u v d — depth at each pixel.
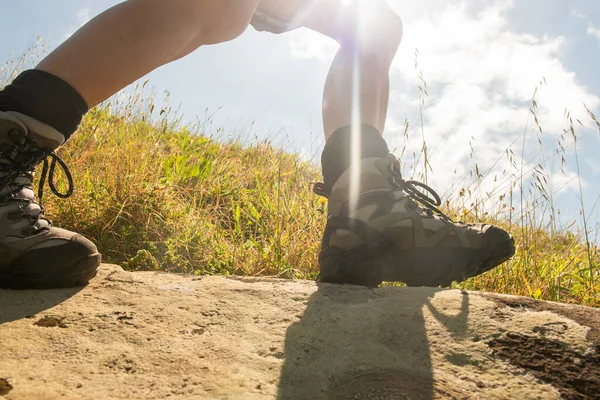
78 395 0.76
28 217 1.18
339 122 1.40
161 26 1.15
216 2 1.18
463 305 1.12
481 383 0.85
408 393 0.81
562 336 0.98
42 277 1.17
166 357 0.89
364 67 1.45
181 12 1.16
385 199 1.29
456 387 0.84
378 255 1.26
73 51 1.14
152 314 1.07
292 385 0.82
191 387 0.80
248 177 3.39
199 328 1.02
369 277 1.27
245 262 2.07
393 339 0.98
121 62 1.15
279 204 2.63
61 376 0.81
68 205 2.08
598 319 1.06
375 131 1.39
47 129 1.16
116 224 2.09
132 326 1.01
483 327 1.02
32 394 0.75
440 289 1.24
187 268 2.01
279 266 2.04
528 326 1.02
